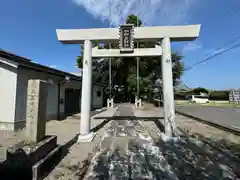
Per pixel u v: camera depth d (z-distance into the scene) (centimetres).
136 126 749
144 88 2100
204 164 348
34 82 338
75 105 1312
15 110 643
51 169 321
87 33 564
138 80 2008
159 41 581
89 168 325
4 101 648
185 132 650
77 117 1023
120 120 922
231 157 388
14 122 637
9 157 276
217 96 3362
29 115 329
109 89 2300
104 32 565
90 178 286
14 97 645
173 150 433
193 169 324
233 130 644
